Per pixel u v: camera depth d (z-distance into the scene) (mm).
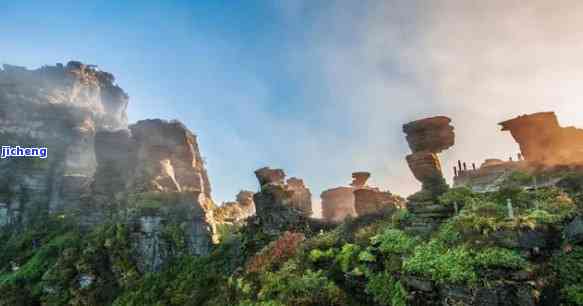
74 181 69562
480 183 27875
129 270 33500
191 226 36969
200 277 30422
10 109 74500
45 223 58656
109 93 104188
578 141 22547
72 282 34250
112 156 49188
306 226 28734
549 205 14266
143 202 37750
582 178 16938
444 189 18594
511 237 12273
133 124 48344
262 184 33125
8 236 58906
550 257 11992
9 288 37625
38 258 43094
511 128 25109
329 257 19656
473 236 13523
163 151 45562
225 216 55812
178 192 40031
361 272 16766
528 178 20625
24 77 82562
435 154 19172
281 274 20156
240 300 21281
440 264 13094
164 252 34656
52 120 77438
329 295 16750
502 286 11289
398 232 17219
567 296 10867
